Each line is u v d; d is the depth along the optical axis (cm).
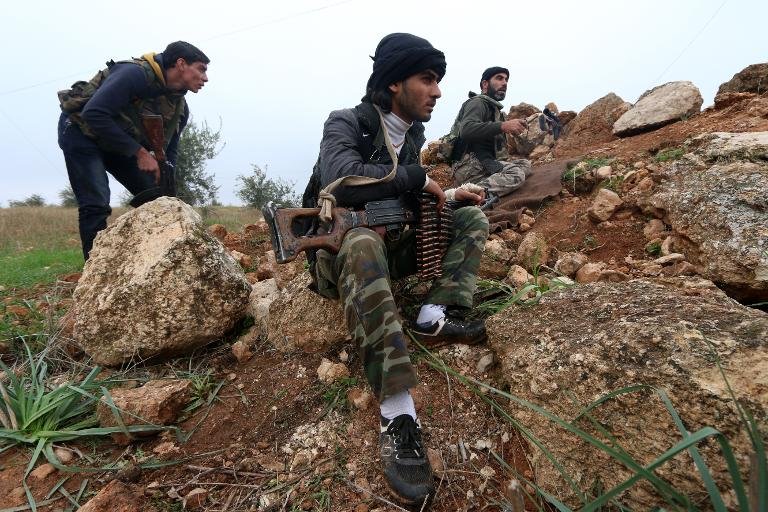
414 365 202
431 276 200
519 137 611
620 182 336
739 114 396
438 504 147
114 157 348
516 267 260
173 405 191
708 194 239
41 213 1434
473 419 176
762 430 109
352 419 181
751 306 215
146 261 234
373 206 185
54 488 160
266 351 235
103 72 323
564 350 155
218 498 155
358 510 147
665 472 121
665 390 125
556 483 145
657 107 468
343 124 194
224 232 435
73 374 230
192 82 342
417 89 194
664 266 242
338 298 202
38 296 363
